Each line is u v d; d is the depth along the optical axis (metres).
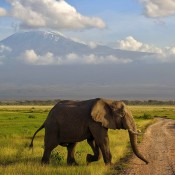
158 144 36.94
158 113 150.25
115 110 22.34
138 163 24.34
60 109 23.20
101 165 21.77
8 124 59.81
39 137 40.06
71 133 22.78
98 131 22.25
